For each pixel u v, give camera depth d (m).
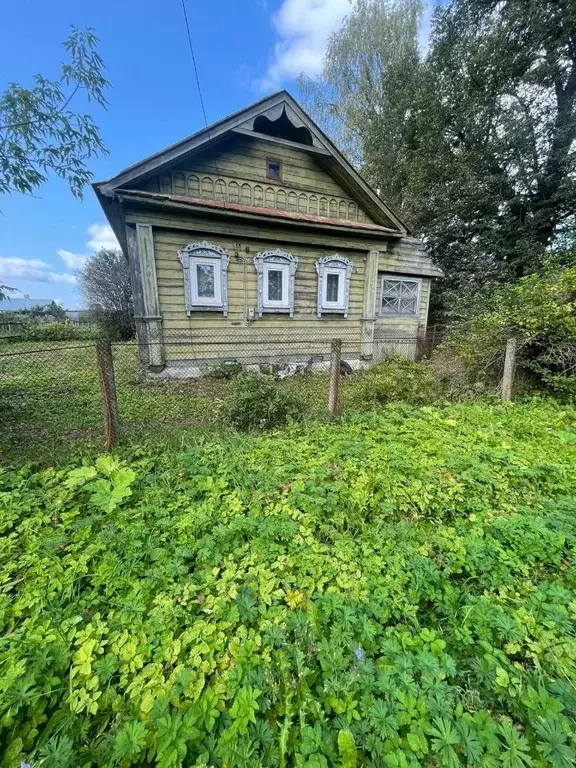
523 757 1.10
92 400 5.14
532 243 11.48
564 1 9.87
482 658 1.42
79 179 4.38
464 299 9.74
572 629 1.55
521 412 4.41
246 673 1.36
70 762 1.11
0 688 1.28
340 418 4.05
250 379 4.45
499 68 11.06
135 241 6.23
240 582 1.83
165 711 1.25
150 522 2.24
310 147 7.35
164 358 6.80
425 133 12.61
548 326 4.80
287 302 7.83
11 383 6.13
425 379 5.39
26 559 1.91
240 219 6.80
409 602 1.68
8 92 3.74
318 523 2.27
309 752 1.12
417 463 2.92
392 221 8.55
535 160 11.16
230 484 2.68
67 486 2.54
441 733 1.15
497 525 2.18
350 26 13.87
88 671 1.38
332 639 1.47
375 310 8.98
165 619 1.59
